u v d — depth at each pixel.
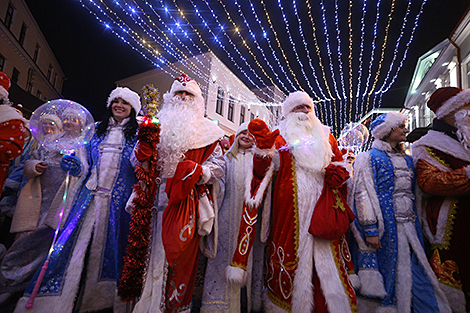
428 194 2.23
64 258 1.98
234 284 1.89
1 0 12.44
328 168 1.91
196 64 14.77
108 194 2.21
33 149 2.82
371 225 2.16
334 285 1.69
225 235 2.14
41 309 1.80
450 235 2.08
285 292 1.77
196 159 1.91
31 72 16.73
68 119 2.03
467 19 9.07
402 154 2.44
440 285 2.01
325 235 1.74
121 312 1.98
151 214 1.87
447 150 2.17
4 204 2.55
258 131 1.98
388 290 2.04
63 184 2.31
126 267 1.76
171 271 1.70
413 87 14.32
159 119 2.00
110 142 2.38
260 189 1.94
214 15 7.33
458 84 10.10
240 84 17.58
